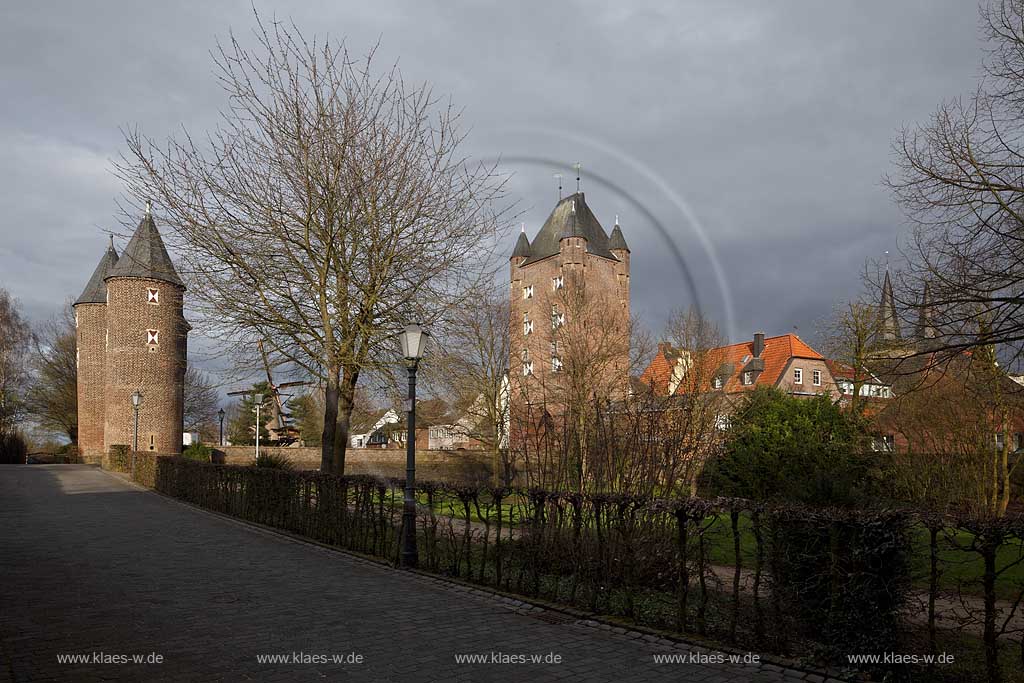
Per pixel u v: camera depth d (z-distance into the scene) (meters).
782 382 45.25
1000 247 12.05
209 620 7.26
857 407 23.30
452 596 8.60
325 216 15.62
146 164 14.95
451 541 10.06
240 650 6.22
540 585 8.66
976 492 18.59
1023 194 12.28
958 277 12.30
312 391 21.86
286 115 15.52
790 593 6.29
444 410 30.39
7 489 24.34
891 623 5.72
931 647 5.59
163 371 40.69
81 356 48.00
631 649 6.42
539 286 55.97
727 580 8.26
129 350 39.91
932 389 19.69
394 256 16.05
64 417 56.56
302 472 13.91
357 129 15.54
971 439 19.36
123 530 14.36
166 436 40.69
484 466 31.39
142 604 7.93
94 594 8.40
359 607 7.95
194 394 57.84
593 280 54.56
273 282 15.84
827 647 5.89
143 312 40.25
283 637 6.65
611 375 26.20
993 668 5.30
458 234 16.33
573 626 7.23
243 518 16.20
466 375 26.06
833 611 5.85
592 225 57.62
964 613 7.67
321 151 15.38
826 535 6.04
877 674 5.60
